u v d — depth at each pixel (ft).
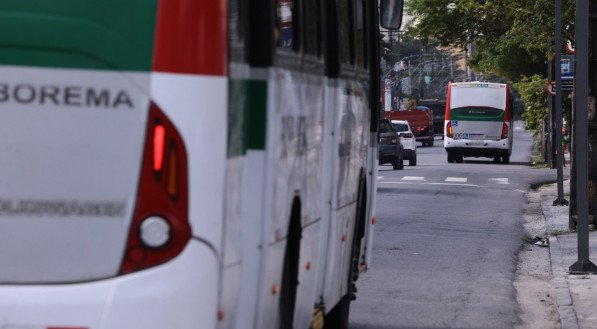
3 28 32.58
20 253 32.99
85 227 32.89
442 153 457.68
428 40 232.53
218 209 33.24
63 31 32.58
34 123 32.81
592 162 128.98
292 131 42.37
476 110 358.64
